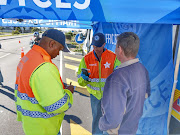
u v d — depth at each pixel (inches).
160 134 76.2
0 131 106.5
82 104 150.7
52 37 52.5
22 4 42.0
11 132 105.9
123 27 88.4
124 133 53.2
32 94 50.3
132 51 46.7
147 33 68.8
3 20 122.0
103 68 87.6
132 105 49.4
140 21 47.8
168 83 70.4
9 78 222.1
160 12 47.7
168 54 66.4
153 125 74.4
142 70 50.8
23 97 51.8
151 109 72.4
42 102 47.9
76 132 107.7
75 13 44.6
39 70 46.7
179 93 73.4
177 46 68.8
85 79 83.5
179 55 67.7
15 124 115.5
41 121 54.3
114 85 45.9
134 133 55.6
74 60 398.3
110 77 47.6
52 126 57.5
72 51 578.6
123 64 48.4
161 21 48.3
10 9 41.7
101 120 51.3
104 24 129.5
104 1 45.1
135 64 48.5
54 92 47.3
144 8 47.0
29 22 140.3
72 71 281.4
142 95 52.0
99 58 87.8
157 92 71.1
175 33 69.8
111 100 46.5
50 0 42.9
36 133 55.4
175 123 84.9
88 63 88.4
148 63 70.3
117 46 49.8
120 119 46.8
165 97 72.3
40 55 50.8
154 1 46.9
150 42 68.7
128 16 47.1
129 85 46.4
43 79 46.1
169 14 48.3
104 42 83.1
